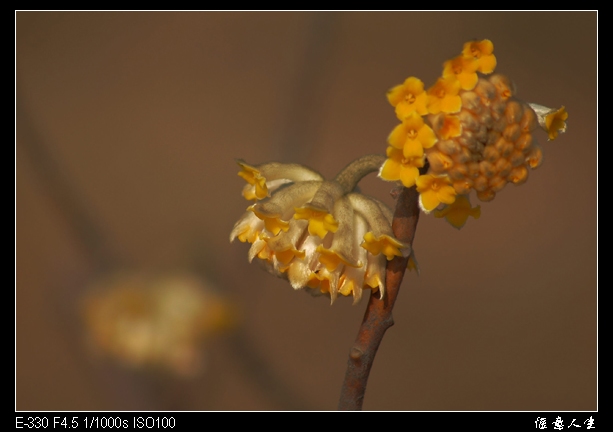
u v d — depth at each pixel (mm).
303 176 659
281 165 659
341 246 642
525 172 630
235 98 2477
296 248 649
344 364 1613
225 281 831
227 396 1207
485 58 627
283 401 863
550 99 2506
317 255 648
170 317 751
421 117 625
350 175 653
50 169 889
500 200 2184
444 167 625
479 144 625
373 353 646
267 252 651
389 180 626
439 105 625
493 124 625
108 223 1890
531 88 2545
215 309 761
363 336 646
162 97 2500
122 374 747
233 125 2387
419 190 627
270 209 645
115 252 834
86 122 2354
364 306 1785
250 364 821
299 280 646
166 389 749
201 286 765
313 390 1521
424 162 629
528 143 629
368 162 654
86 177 2094
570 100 2518
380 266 645
